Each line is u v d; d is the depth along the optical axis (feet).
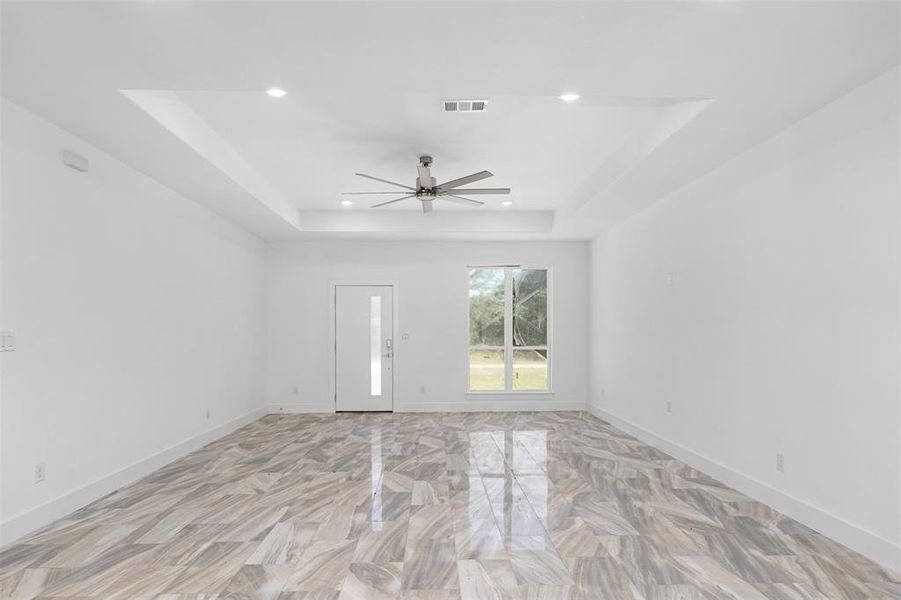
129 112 10.70
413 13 7.48
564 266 26.81
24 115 10.57
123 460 13.91
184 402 17.47
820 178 10.69
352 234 24.75
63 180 11.69
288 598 8.09
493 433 20.94
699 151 13.12
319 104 12.31
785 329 11.73
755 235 12.78
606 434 20.71
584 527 10.96
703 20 7.66
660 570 9.01
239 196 17.47
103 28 7.75
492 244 26.84
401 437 20.18
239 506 12.28
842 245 10.14
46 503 11.05
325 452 17.72
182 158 13.53
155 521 11.31
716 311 14.49
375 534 10.61
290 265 26.43
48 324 11.21
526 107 12.51
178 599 8.05
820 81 9.53
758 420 12.66
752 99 10.27
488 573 8.91
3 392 10.03
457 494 13.15
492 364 26.96
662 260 17.88
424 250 26.71
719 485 13.92
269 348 26.30
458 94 10.34
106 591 8.30
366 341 26.53
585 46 8.43
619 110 12.70
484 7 7.34
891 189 9.11
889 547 9.03
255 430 21.77
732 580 8.64
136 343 14.58
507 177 18.69
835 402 10.28
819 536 10.46
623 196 17.66
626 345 21.20
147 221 15.20
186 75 9.29
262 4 7.19
